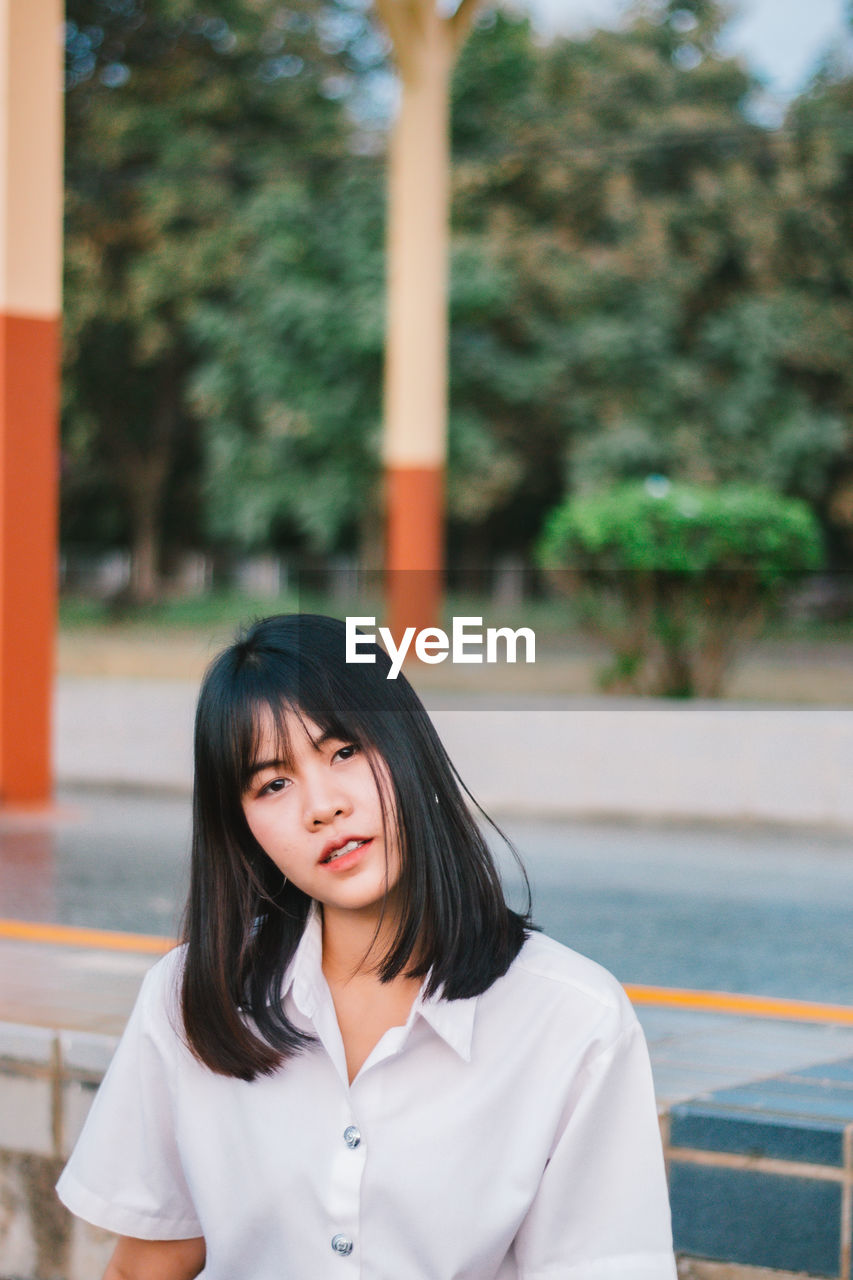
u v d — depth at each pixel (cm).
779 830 638
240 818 158
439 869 152
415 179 1195
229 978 156
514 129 2070
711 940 404
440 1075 150
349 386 1992
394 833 153
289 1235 151
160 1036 163
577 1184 150
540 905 456
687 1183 232
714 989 341
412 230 1198
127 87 2136
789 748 648
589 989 152
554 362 2006
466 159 2033
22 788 662
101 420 2330
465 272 1891
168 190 2028
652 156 2077
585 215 2109
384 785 153
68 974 323
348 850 152
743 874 522
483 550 2655
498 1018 151
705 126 2014
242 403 2089
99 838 586
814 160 2023
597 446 1995
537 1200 150
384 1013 157
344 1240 148
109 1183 167
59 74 639
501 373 1992
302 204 1969
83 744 770
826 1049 272
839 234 2053
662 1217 150
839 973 361
